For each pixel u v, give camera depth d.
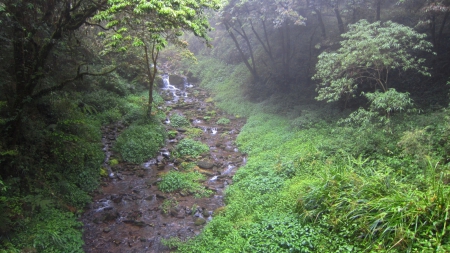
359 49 10.38
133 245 8.58
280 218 7.88
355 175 7.83
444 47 13.69
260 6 17.97
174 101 22.66
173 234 9.06
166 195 11.09
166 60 32.50
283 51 20.33
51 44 9.48
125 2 7.80
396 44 9.76
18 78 9.05
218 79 26.89
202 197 11.04
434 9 11.66
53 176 10.00
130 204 10.50
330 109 14.84
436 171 7.48
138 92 21.09
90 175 11.30
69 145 11.09
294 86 20.02
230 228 8.47
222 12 19.53
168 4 7.79
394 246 5.65
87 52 17.22
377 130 10.27
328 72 11.30
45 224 8.22
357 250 6.11
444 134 8.48
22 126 9.80
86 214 9.77
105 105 16.88
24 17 9.16
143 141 14.29
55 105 12.18
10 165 8.73
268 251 6.76
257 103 20.66
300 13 18.39
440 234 5.39
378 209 6.37
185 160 13.74
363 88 13.88
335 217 6.98
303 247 6.56
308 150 11.27
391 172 8.24
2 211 7.45
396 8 17.34
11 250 6.85
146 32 9.03
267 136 14.93
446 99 11.43
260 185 10.41
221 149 15.16
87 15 9.71
